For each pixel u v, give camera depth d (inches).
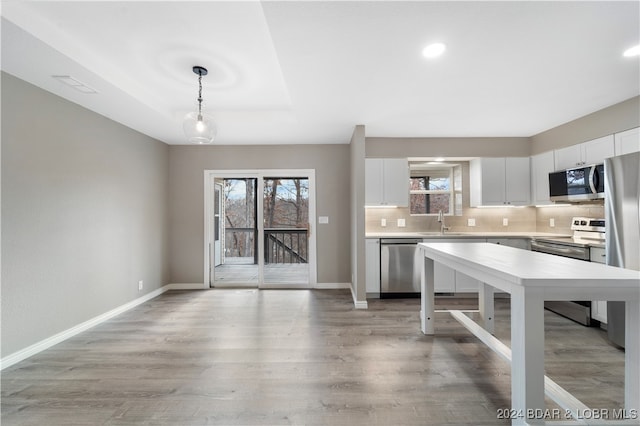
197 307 144.9
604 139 122.6
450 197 183.8
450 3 60.6
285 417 65.9
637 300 54.8
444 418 65.4
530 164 167.9
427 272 110.2
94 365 88.9
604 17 65.1
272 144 183.0
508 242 156.6
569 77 95.3
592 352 95.3
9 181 90.0
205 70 100.4
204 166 183.5
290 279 185.6
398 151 169.9
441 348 99.2
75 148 113.7
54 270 104.3
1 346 87.4
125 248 141.6
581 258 120.0
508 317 129.7
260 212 184.7
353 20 65.9
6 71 88.3
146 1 66.6
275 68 99.7
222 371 85.1
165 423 64.2
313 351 97.3
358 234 144.9
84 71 89.0
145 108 120.1
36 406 70.1
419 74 92.8
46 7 67.9
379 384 78.4
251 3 67.9
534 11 63.1
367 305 144.9
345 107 121.1
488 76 94.4
